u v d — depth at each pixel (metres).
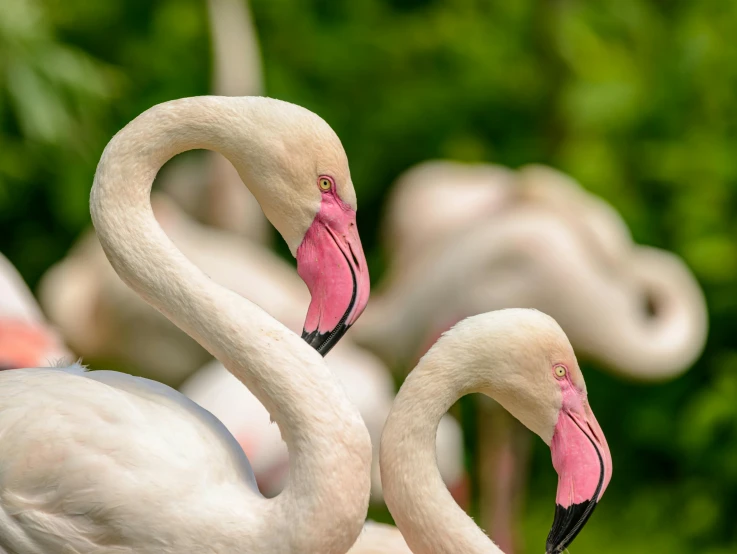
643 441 10.67
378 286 12.08
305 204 4.30
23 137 11.74
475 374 4.21
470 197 10.40
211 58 12.48
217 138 4.24
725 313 10.64
